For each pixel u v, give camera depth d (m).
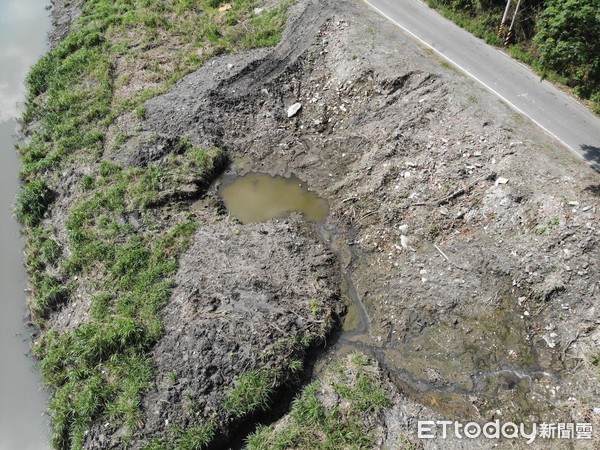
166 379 13.12
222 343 13.42
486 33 22.28
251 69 23.38
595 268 13.86
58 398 13.52
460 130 17.94
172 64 25.08
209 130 20.98
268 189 19.30
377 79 20.58
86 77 25.23
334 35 23.47
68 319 15.56
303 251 16.66
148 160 19.83
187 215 17.98
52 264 17.30
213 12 28.58
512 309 14.44
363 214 17.52
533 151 16.69
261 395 12.70
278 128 21.19
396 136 18.67
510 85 19.58
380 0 25.50
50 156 21.05
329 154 20.00
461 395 13.06
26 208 19.12
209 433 12.18
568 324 13.70
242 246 16.58
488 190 16.19
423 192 17.03
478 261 15.23
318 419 12.44
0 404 14.23
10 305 16.78
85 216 18.05
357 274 16.20
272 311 14.29
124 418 12.64
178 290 15.27
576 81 19.25
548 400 12.71
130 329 13.92
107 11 30.34
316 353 14.21
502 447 11.90
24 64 28.78
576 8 15.07
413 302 15.05
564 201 14.95
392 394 13.03
